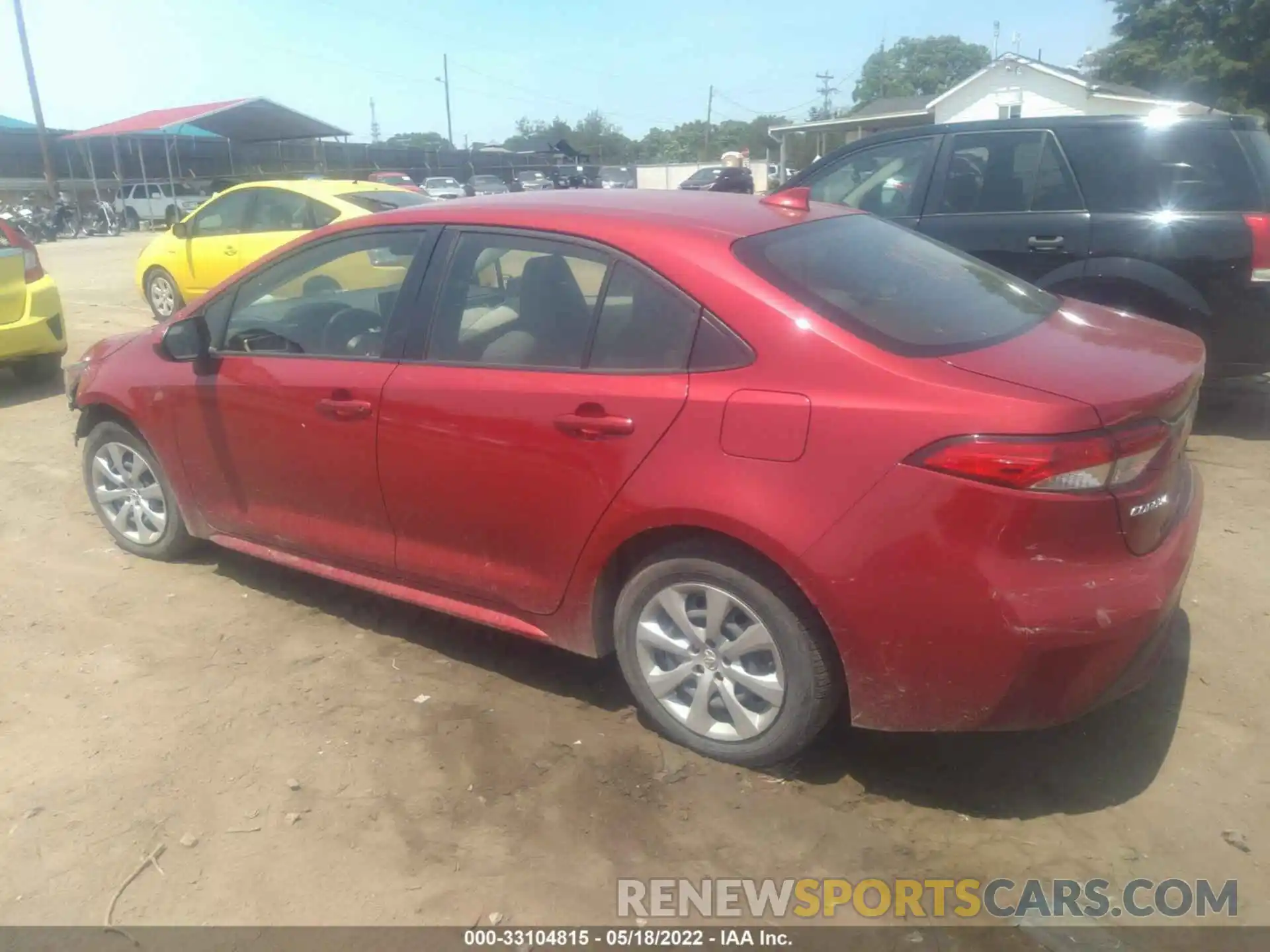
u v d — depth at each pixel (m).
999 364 2.84
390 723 3.48
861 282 3.20
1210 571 4.45
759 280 3.02
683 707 3.28
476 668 3.84
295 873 2.80
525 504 3.33
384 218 3.80
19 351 7.48
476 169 54.56
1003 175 6.26
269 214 10.38
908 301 3.16
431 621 4.20
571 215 3.42
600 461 3.13
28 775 3.22
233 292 4.18
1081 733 3.36
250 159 45.53
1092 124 6.04
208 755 3.31
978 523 2.63
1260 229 5.59
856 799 3.06
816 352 2.86
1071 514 2.62
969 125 6.40
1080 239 5.96
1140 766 3.19
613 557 3.24
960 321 3.13
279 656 3.92
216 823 2.99
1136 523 2.74
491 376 3.38
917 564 2.69
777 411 2.84
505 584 3.49
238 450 4.09
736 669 3.11
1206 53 33.41
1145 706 3.50
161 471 4.52
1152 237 5.79
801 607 2.92
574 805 3.05
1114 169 5.95
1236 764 3.18
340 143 49.88
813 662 2.95
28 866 2.83
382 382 3.60
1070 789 3.09
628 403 3.08
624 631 3.30
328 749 3.33
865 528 2.73
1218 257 5.68
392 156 52.88
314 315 3.91
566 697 3.63
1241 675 3.66
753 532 2.85
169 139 38.19
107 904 2.70
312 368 3.82
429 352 3.57
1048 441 2.59
